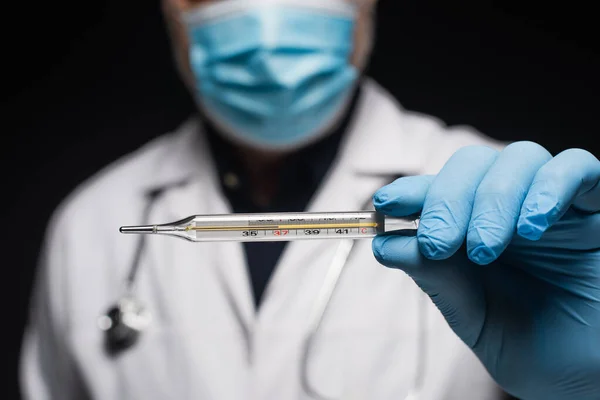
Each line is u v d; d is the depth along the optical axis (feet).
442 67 6.53
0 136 6.80
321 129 4.54
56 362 4.76
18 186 6.84
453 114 6.53
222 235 2.75
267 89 4.26
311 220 2.74
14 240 6.85
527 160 2.54
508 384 2.97
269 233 2.75
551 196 2.36
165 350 4.23
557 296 2.77
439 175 2.63
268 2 4.21
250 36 4.22
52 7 6.72
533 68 6.55
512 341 2.83
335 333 4.13
